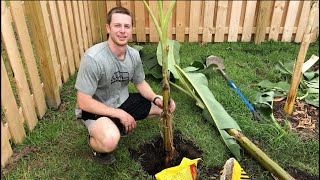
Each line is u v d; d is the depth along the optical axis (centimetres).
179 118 298
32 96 274
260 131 283
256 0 427
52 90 292
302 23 443
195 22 440
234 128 263
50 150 258
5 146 238
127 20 211
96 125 220
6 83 233
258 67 396
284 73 371
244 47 442
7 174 235
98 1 413
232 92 339
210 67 349
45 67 279
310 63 306
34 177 234
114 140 216
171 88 343
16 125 253
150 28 441
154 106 259
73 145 263
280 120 303
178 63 365
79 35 368
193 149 266
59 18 315
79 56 377
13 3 234
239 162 252
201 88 298
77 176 236
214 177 240
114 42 216
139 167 244
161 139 272
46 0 284
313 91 337
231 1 432
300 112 315
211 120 283
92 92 221
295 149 269
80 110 236
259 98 317
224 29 448
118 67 227
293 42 458
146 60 367
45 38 267
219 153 260
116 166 243
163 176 202
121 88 246
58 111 302
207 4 429
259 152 246
